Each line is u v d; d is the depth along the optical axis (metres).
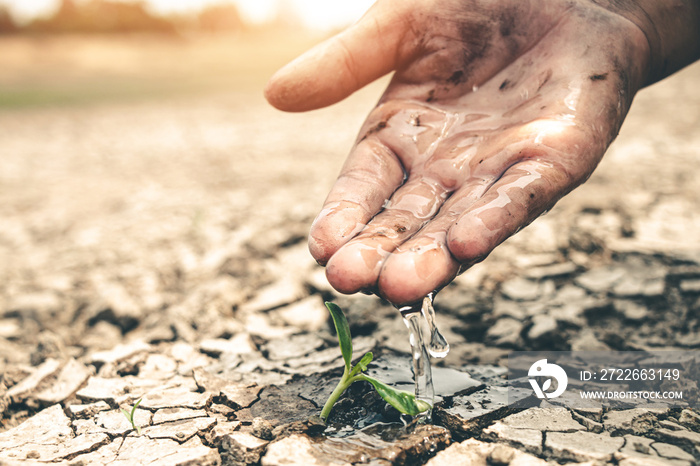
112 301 0.36
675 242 0.40
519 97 0.27
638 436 0.22
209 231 0.50
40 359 0.30
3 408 0.26
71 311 0.37
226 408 0.24
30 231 0.56
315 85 0.28
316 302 0.35
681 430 0.22
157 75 3.52
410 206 0.24
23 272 0.44
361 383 0.25
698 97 1.21
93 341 0.33
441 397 0.24
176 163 0.88
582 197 0.53
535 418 0.23
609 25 0.27
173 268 0.42
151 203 0.63
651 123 0.92
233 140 1.08
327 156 0.86
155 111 1.68
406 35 0.28
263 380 0.26
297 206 0.56
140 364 0.29
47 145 1.12
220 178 0.74
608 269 0.37
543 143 0.24
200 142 1.08
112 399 0.25
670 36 0.29
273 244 0.45
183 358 0.29
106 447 0.22
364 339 0.30
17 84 2.83
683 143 0.74
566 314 0.32
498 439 0.22
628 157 0.69
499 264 0.39
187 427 0.23
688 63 0.31
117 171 0.84
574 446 0.21
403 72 0.29
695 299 0.33
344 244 0.22
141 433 0.23
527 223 0.22
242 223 0.52
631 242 0.41
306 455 0.21
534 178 0.23
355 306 0.34
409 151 0.27
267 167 0.80
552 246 0.41
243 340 0.31
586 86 0.26
